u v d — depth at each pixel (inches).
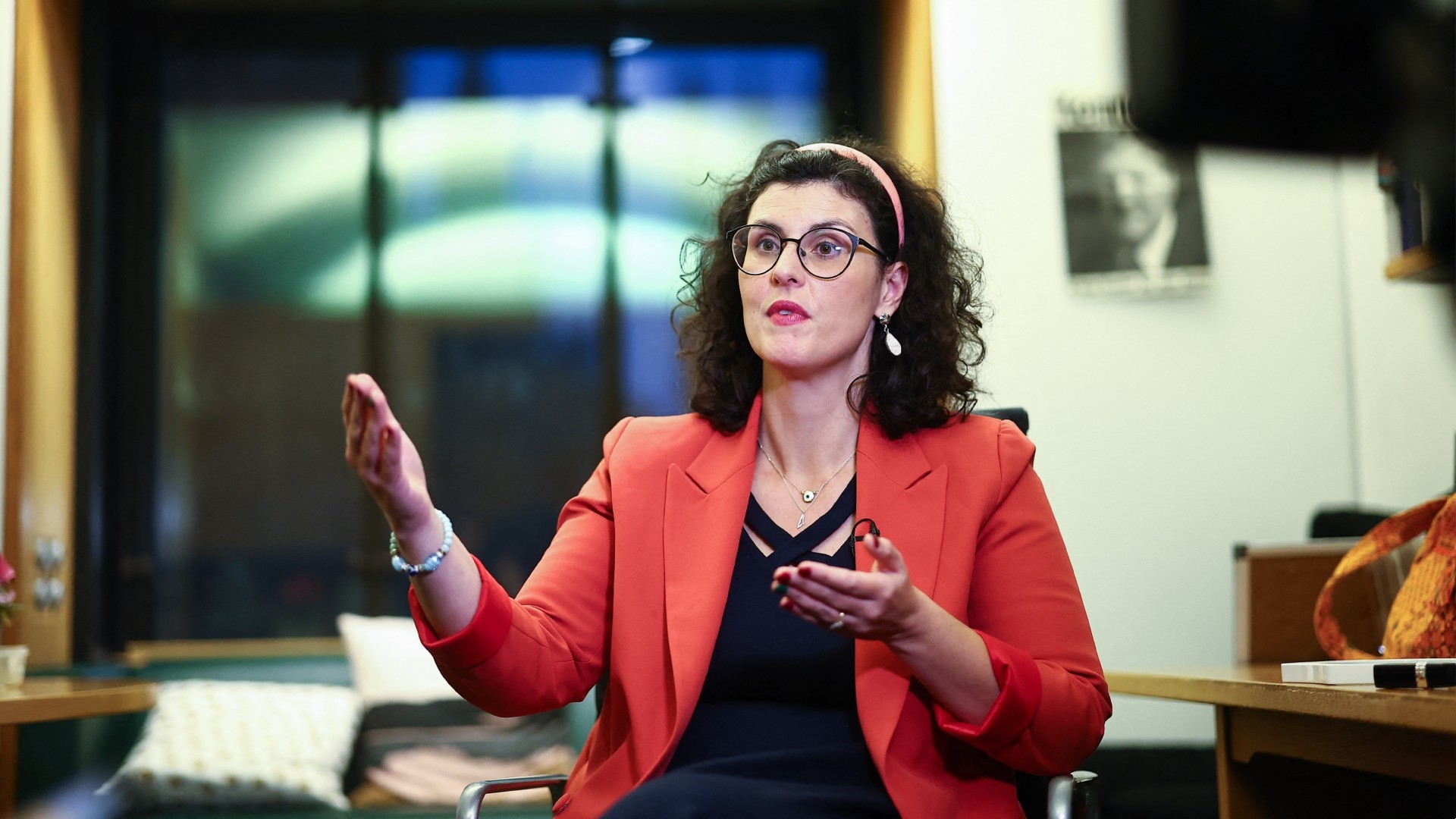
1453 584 96.7
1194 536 217.2
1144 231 222.4
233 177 289.6
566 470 289.6
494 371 290.8
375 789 208.7
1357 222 217.8
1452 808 106.2
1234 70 26.5
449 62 297.4
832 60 299.6
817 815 76.3
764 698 88.1
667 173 298.7
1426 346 194.4
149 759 203.5
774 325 94.6
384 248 291.3
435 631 84.7
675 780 77.1
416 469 81.5
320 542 280.2
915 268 100.3
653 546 93.8
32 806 199.0
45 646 237.6
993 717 79.1
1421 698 67.7
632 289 294.8
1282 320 222.1
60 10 254.4
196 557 276.7
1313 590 138.9
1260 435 219.8
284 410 283.9
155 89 288.8
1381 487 211.3
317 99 294.4
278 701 218.7
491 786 87.9
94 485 259.6
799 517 94.6
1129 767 170.2
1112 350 220.1
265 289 287.0
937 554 89.9
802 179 99.0
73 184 259.9
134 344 277.6
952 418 99.2
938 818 80.9
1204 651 214.7
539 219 295.3
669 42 299.4
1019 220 222.4
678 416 105.1
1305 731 92.9
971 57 225.9
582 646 93.8
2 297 229.3
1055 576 91.0
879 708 83.2
